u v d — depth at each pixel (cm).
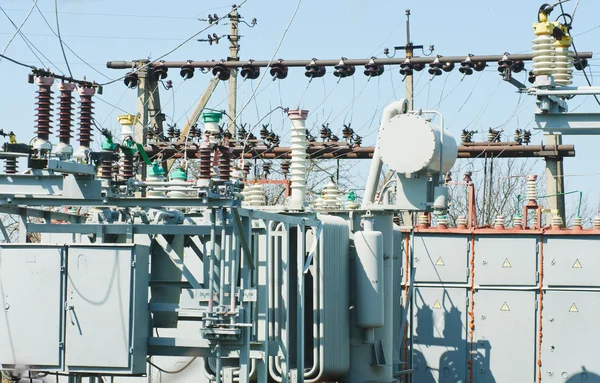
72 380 2014
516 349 2870
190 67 3959
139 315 1841
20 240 1959
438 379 2897
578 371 2836
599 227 2897
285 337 2088
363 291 2325
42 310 1841
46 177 1795
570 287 2853
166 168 4053
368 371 2356
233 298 1827
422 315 2920
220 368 1836
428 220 2966
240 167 2267
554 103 1980
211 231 1848
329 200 2436
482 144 4050
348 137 3775
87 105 1844
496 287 2888
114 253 1830
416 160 2300
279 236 2181
